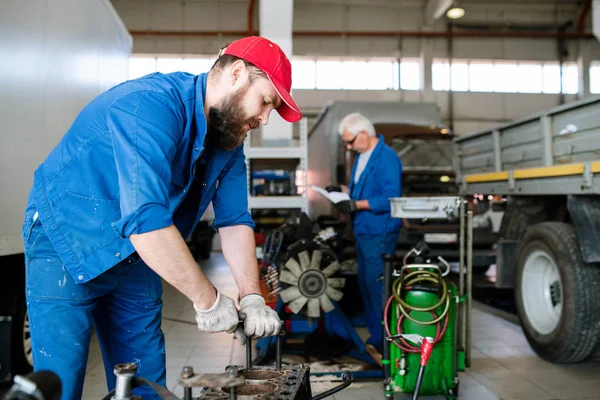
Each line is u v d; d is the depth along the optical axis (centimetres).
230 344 440
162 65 1532
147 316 191
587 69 1590
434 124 770
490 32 1573
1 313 306
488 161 497
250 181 543
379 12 1564
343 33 1544
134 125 143
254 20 1526
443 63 1583
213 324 145
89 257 156
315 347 384
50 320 162
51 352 162
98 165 156
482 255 636
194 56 1526
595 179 321
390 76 1582
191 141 162
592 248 332
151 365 192
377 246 391
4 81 265
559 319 362
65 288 162
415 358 290
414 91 1573
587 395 315
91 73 409
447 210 332
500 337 452
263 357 372
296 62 1572
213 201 198
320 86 1573
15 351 315
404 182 704
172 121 150
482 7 1584
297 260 345
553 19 1598
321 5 1554
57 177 158
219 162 180
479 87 1602
